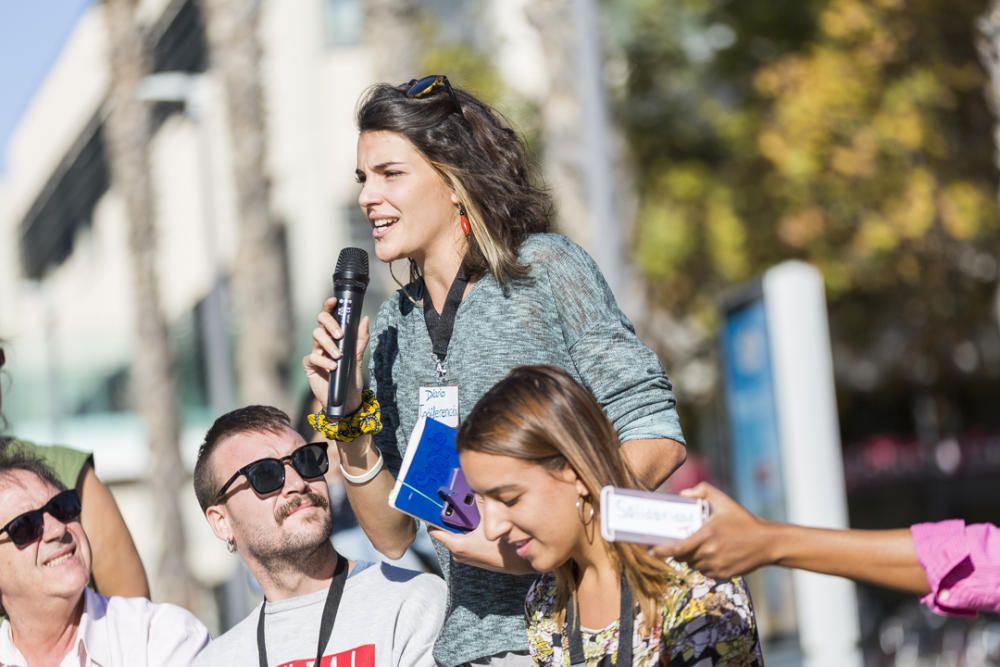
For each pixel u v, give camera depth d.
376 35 22.08
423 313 6.04
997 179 30.58
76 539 6.94
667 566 5.02
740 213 30.55
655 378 5.62
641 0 30.69
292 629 6.65
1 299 57.44
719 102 31.38
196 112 29.88
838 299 32.34
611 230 17.59
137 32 35.72
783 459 16.39
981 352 35.34
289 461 6.71
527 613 5.51
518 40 30.06
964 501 41.97
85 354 44.22
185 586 35.75
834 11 29.56
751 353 17.19
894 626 25.94
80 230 53.75
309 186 35.91
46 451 7.54
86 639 7.04
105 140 46.56
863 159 29.42
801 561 4.20
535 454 4.90
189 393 42.53
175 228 43.03
